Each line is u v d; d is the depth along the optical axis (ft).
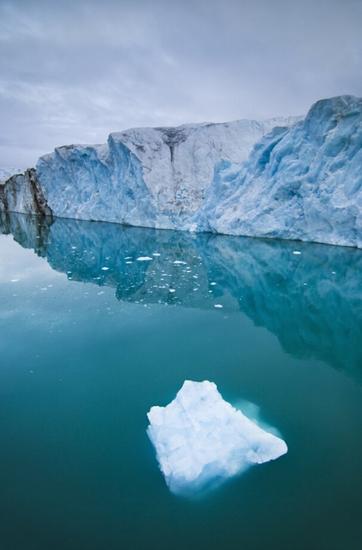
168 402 19.15
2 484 13.43
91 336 27.91
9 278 46.52
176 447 14.28
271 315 34.27
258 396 19.57
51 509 12.34
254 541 11.07
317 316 34.32
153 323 31.19
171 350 25.71
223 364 23.66
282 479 13.34
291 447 15.14
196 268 53.36
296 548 10.82
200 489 12.96
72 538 11.28
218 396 16.29
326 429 16.49
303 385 20.86
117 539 11.24
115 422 17.31
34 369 22.66
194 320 32.17
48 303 35.83
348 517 11.83
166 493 12.94
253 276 48.26
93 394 19.84
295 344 27.30
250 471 13.69
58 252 66.95
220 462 13.78
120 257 62.54
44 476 13.83
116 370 22.63
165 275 49.34
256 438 14.51
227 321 32.14
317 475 13.55
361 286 42.37
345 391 20.18
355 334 29.91
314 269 49.47
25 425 17.06
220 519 11.86
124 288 42.45
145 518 11.94
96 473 13.94
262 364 23.73
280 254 58.95
